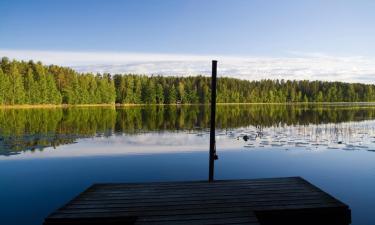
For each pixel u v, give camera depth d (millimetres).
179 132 23453
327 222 6582
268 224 6457
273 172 12016
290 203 6703
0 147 16812
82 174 11648
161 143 18469
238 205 6590
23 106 61156
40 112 46031
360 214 7996
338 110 54156
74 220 6031
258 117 38312
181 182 8227
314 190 7496
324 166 12922
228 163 13422
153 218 5988
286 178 8523
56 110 52250
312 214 6512
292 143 18391
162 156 14758
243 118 36812
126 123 30328
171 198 7000
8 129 24625
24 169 12328
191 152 15750
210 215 6113
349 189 9953
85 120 33156
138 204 6664
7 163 13289
